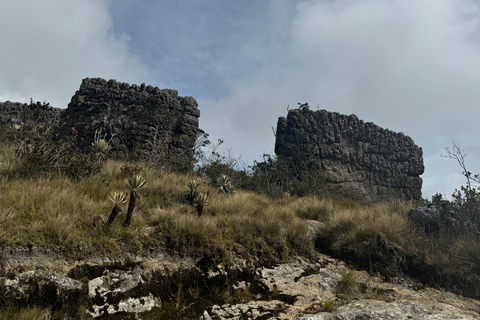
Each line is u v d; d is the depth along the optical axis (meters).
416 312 4.06
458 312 4.13
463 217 6.97
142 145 23.12
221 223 6.31
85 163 8.23
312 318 3.75
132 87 28.39
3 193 5.12
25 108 8.40
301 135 30.22
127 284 4.11
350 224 7.29
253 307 4.24
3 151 7.44
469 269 5.20
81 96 28.20
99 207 5.71
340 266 6.15
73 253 4.09
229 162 17.48
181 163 15.99
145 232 5.24
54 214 4.66
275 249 6.06
